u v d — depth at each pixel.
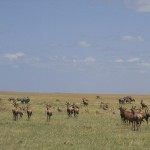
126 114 51.88
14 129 47.16
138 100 141.12
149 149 34.31
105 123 55.72
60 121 58.19
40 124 53.47
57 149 33.31
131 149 34.06
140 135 43.28
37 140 38.41
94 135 42.59
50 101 120.88
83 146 35.06
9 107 88.38
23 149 33.06
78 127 50.03
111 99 148.25
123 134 43.81
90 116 68.25
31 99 135.25
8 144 35.81
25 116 65.94
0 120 58.31
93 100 135.25
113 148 34.31
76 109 65.88
